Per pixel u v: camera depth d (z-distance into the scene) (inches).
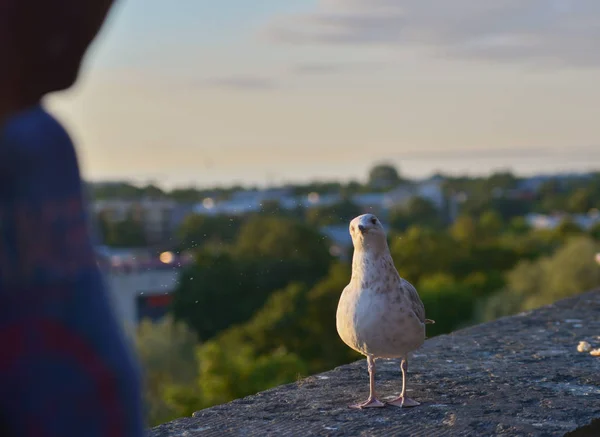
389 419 141.6
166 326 1337.4
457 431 133.8
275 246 1956.2
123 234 1334.9
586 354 187.2
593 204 4628.4
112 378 36.3
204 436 135.3
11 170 35.2
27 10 36.0
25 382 34.9
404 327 140.6
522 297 2036.2
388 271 140.3
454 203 4301.2
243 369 915.4
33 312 35.2
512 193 4867.1
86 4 36.9
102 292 37.2
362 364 182.1
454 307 2183.8
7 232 35.1
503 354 187.9
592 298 250.1
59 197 36.0
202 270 1568.7
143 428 38.3
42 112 37.4
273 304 1793.8
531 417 140.3
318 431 136.0
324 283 1893.5
